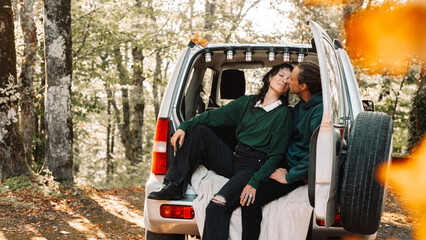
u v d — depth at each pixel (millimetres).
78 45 14945
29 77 13102
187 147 3322
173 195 3227
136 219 6559
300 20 18953
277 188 3176
